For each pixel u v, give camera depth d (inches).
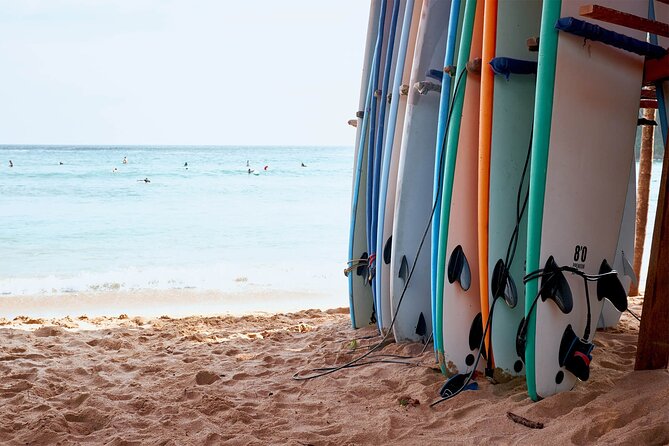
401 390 151.0
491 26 139.9
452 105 148.6
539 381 126.4
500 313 142.6
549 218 124.0
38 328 238.5
